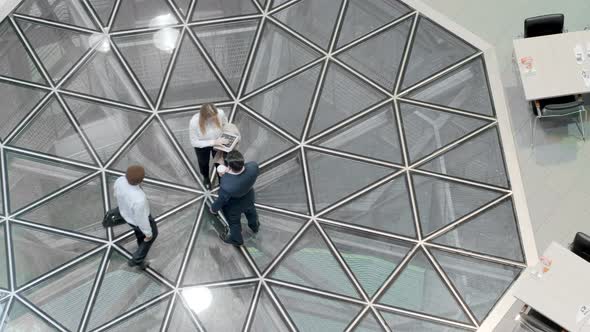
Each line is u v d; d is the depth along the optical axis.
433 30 21.70
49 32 21.36
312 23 21.69
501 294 17.91
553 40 21.59
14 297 17.22
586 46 21.38
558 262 18.17
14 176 18.91
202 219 18.50
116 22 21.61
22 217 18.30
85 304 17.22
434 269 18.08
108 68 20.80
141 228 16.36
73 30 21.44
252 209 17.48
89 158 19.27
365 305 17.47
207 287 17.56
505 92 22.86
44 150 19.33
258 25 21.61
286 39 21.41
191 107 20.19
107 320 17.03
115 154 19.33
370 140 19.84
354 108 20.31
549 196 21.12
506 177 19.48
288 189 19.03
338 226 18.52
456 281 17.97
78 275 17.58
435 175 19.38
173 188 18.91
